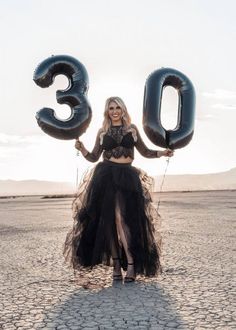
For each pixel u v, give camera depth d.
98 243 6.13
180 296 5.36
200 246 9.31
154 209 6.51
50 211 24.42
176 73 6.74
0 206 35.56
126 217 6.15
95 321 4.50
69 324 4.45
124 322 4.45
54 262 7.85
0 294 5.66
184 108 6.75
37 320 4.61
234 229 12.55
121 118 6.43
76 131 6.44
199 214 18.58
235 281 6.09
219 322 4.42
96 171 6.39
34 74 6.62
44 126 6.47
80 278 6.22
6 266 7.54
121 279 6.20
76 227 6.31
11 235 12.19
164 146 6.69
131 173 6.32
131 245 6.10
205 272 6.68
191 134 6.74
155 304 5.04
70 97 6.49
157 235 6.44
